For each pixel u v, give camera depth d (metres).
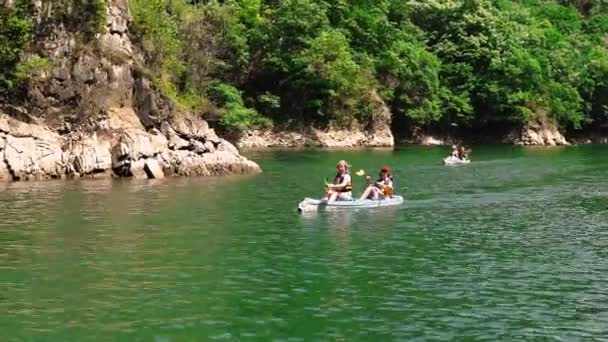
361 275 18.47
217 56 75.00
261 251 21.20
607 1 129.50
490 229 25.36
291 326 14.36
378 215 28.34
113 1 46.19
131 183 39.00
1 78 41.66
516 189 37.91
